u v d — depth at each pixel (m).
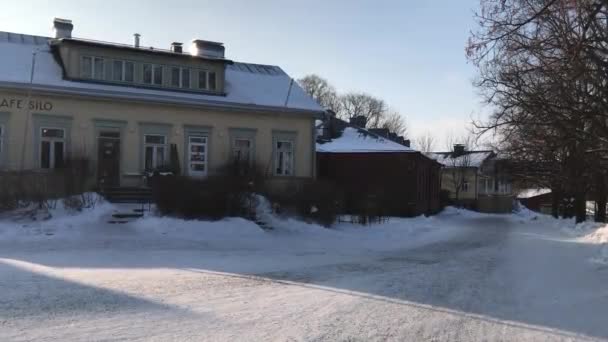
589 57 14.91
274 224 25.67
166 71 30.30
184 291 10.74
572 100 18.02
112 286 11.01
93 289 10.62
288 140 33.38
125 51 29.08
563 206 44.75
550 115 19.61
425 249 20.97
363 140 44.22
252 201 25.64
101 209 23.19
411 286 12.07
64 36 29.77
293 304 9.77
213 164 30.84
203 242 19.91
